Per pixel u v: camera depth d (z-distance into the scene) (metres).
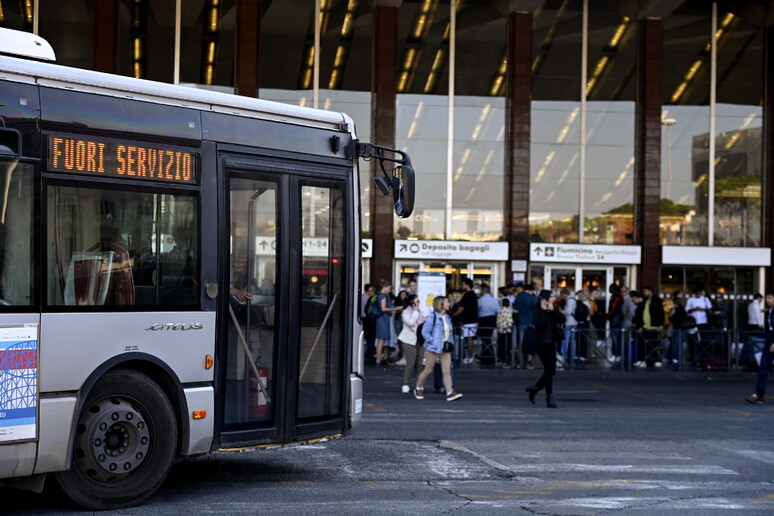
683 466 10.81
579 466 10.59
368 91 31.41
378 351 24.53
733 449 12.18
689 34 33.22
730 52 33.47
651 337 25.89
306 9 31.19
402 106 31.62
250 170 8.66
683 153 32.94
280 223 8.88
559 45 32.41
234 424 8.52
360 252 9.66
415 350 18.28
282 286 8.88
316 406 9.23
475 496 8.77
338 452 11.02
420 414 14.88
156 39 30.00
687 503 8.76
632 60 32.78
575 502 8.63
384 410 15.30
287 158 8.97
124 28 29.80
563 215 32.12
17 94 7.27
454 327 24.64
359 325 9.69
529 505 8.43
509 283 31.28
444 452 11.23
